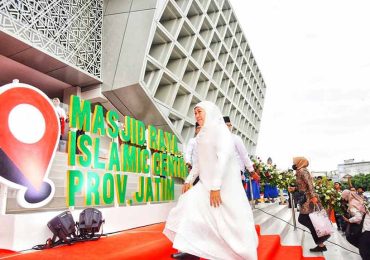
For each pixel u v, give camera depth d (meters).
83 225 3.95
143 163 6.60
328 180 8.84
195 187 2.66
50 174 6.14
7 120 3.83
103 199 5.16
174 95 19.30
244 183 7.11
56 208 4.95
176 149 8.62
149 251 3.34
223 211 2.44
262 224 6.44
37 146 4.13
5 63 13.56
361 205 6.39
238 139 5.05
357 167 80.94
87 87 16.22
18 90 4.03
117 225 5.10
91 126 5.36
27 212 4.39
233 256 2.39
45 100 4.39
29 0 12.12
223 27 28.05
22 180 3.84
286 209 12.21
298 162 5.90
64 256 2.97
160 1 16.36
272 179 8.11
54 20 13.35
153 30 15.82
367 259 5.77
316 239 5.62
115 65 15.82
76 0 14.80
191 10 22.31
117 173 5.70
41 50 12.41
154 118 17.69
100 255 3.01
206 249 2.39
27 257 2.94
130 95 15.88
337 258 5.93
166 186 7.48
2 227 3.58
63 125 9.10
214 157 2.64
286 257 4.48
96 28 16.08
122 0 16.86
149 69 17.30
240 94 33.81
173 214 2.79
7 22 11.20
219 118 2.77
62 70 14.39
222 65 27.22
